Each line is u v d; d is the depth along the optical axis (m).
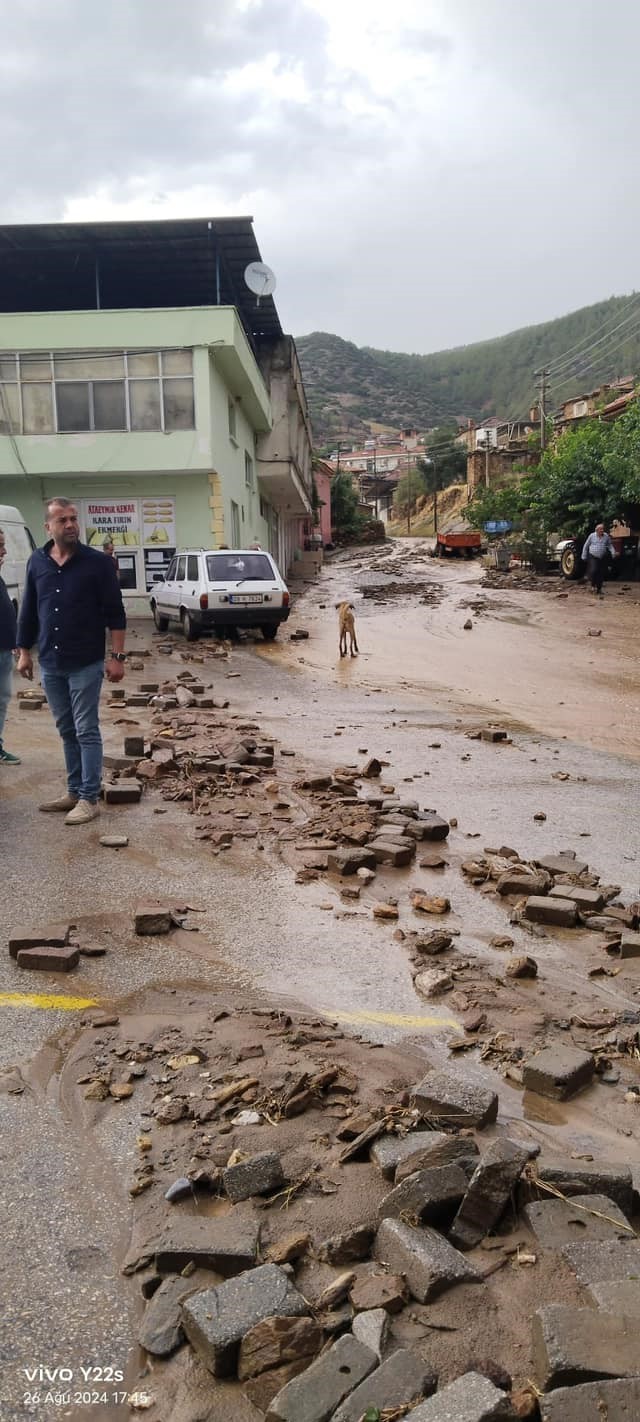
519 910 5.61
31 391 24.75
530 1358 2.36
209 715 11.83
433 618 25.02
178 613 20.44
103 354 24.61
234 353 24.75
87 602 6.95
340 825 7.06
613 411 54.28
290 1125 3.40
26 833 6.81
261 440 35.22
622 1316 2.36
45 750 9.43
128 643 19.34
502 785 8.85
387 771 9.22
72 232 25.83
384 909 5.47
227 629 20.44
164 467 24.84
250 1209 2.95
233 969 4.74
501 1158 2.84
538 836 7.27
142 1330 2.49
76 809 7.09
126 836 6.75
